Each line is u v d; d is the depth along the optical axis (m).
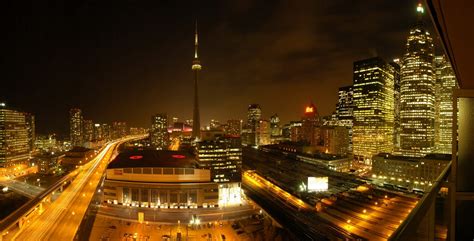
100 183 192.62
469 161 10.19
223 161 169.75
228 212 140.38
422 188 168.88
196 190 148.75
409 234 6.72
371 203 137.25
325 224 112.81
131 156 191.88
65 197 160.00
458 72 11.42
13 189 192.38
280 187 169.62
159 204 148.62
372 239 98.94
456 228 10.43
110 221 129.38
